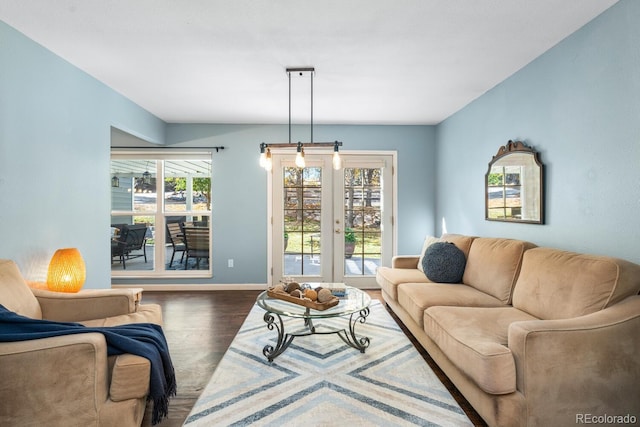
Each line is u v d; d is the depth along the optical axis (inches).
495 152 134.7
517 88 119.7
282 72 120.0
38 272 97.9
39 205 98.2
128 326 75.7
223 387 86.4
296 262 197.2
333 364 99.0
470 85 133.8
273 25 89.2
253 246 193.6
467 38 96.6
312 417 74.0
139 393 64.1
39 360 57.6
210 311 151.2
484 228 142.8
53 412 58.4
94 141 124.0
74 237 113.5
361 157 196.2
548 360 63.1
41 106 99.0
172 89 137.1
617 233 80.7
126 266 206.8
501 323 81.9
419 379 90.7
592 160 87.6
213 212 192.4
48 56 101.7
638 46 74.8
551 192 103.1
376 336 120.8
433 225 197.8
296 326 131.0
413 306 106.3
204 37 95.3
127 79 125.9
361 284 197.6
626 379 65.2
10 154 88.4
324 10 82.2
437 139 194.5
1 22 85.8
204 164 198.1
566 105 96.5
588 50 88.4
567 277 79.0
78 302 89.7
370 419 73.3
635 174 76.0
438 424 71.7
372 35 94.7
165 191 198.7
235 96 145.7
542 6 81.0
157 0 77.8
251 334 122.6
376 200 198.4
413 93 142.9
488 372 63.5
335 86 134.3
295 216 196.9
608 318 66.2
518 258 102.3
